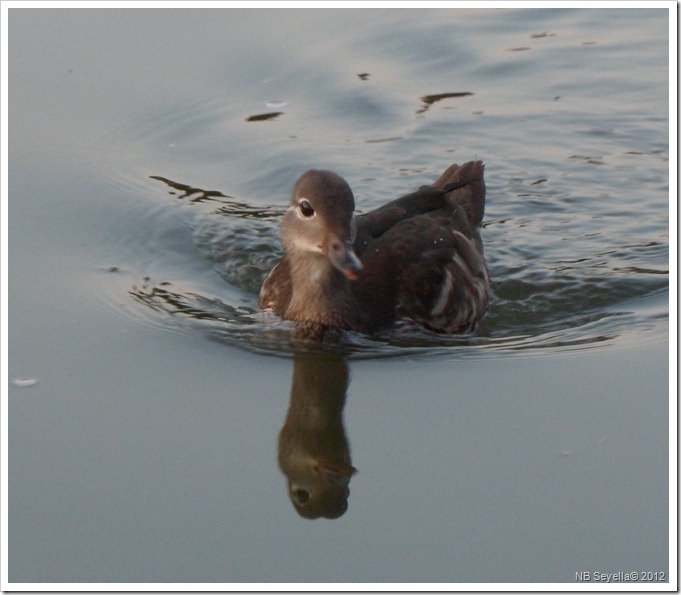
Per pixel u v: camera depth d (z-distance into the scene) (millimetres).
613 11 21719
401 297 12750
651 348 12523
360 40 20297
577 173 17297
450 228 13836
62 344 12609
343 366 12297
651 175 17219
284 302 12961
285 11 20844
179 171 16891
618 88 19391
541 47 20547
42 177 16312
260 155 17375
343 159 17359
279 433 11414
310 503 10531
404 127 18219
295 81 19031
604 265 14805
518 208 16469
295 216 12086
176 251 15070
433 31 20672
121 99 18156
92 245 14961
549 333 13164
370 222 13328
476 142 17969
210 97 18375
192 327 13055
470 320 13289
